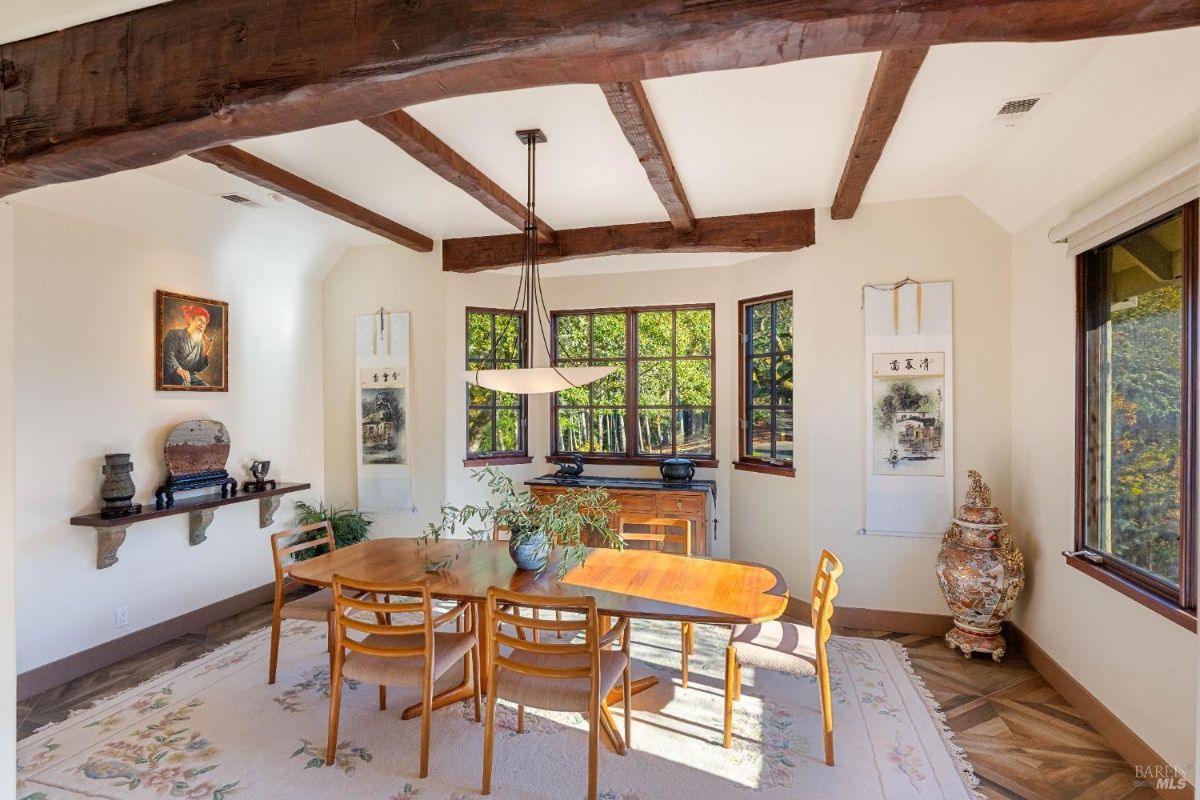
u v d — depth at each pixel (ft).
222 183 11.33
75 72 4.79
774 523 14.05
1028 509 10.95
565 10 3.88
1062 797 7.25
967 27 3.63
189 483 12.27
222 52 4.48
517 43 3.96
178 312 12.39
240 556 13.82
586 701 7.19
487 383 9.28
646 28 3.79
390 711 9.19
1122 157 8.09
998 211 11.39
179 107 4.57
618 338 16.94
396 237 14.16
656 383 16.67
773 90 8.00
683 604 7.85
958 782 7.48
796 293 13.32
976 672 10.49
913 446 12.16
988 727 8.78
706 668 10.73
